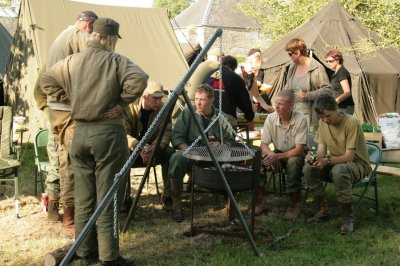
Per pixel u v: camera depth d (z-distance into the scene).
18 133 7.91
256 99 7.36
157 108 5.07
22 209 5.16
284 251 4.07
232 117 5.39
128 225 4.48
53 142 4.63
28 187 6.00
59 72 3.52
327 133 4.76
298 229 4.62
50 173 4.71
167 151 5.13
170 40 11.10
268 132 5.13
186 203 5.46
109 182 3.43
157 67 10.61
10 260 3.88
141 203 5.43
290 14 18.59
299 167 4.87
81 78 3.35
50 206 4.76
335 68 7.10
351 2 15.23
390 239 4.34
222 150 4.33
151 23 11.13
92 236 3.69
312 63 6.13
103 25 3.41
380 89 10.80
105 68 3.33
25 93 9.86
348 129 4.63
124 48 10.48
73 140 3.46
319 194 4.78
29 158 7.68
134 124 5.09
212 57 6.68
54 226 4.68
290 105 4.92
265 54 12.41
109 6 10.94
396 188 6.05
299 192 4.93
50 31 9.67
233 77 5.41
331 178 4.80
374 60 11.00
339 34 11.27
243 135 6.86
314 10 17.55
